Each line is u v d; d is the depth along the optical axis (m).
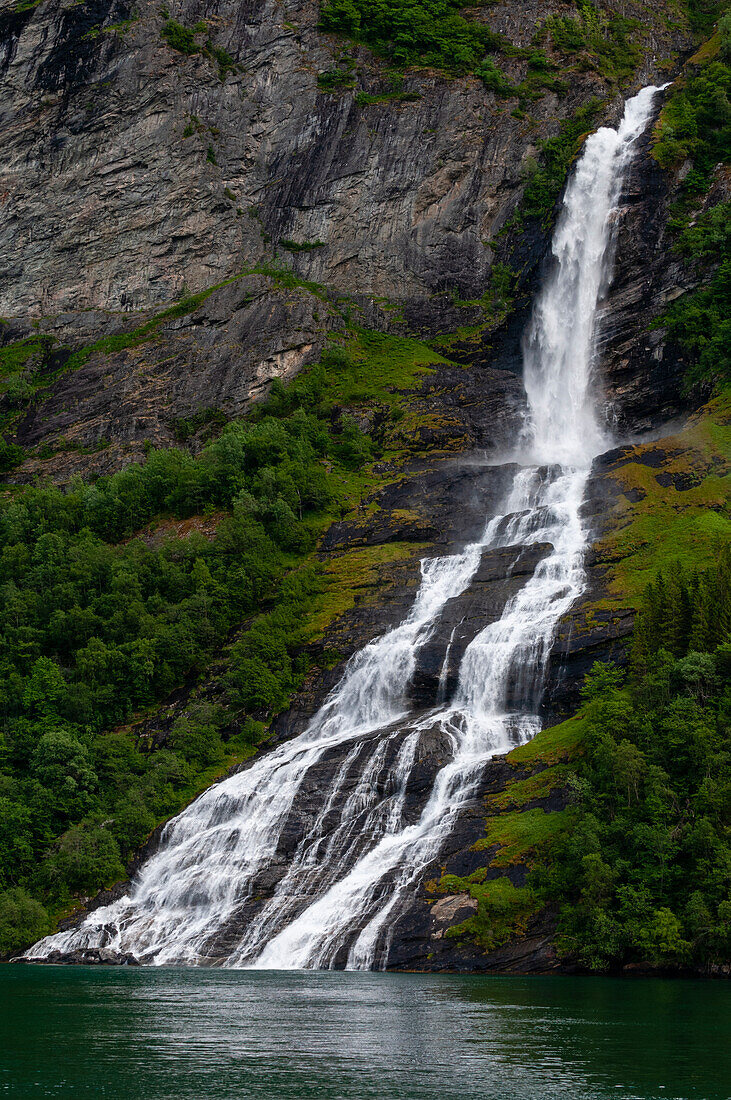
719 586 76.12
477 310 154.75
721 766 64.25
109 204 173.00
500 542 108.56
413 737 81.38
